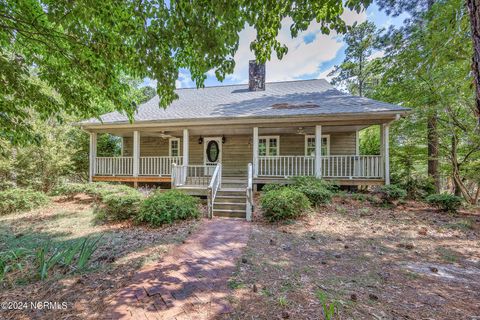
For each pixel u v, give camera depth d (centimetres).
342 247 416
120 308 240
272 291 268
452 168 930
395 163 1034
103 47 359
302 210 592
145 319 222
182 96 1282
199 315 227
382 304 242
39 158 1001
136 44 310
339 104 891
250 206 606
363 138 1388
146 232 502
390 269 331
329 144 1105
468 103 786
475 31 175
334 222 567
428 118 914
